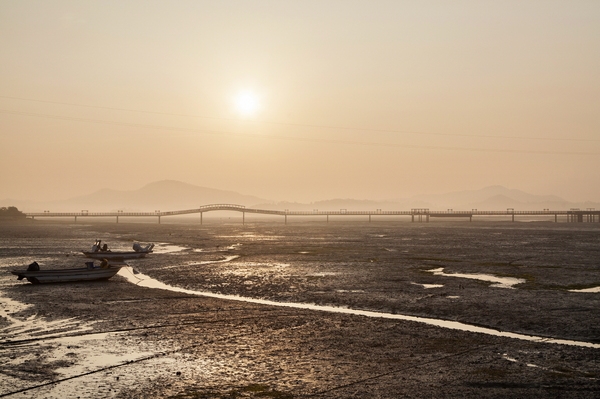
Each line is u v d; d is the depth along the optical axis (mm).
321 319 26203
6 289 36906
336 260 55969
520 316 26500
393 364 18500
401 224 198000
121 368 18219
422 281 39625
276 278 41844
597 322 25016
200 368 18156
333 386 16234
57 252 66188
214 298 32938
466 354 19703
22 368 18234
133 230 141875
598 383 16281
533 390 15727
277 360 19062
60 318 26562
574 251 65000
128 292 35438
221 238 102438
